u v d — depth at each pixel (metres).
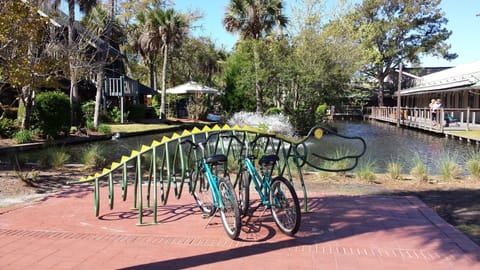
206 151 5.83
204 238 4.71
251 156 5.26
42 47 14.25
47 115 17.67
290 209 4.74
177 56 44.84
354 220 5.37
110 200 5.65
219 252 4.25
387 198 6.65
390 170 9.05
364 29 48.03
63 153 11.17
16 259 4.13
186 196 7.04
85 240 4.69
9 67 10.05
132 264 3.97
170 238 4.73
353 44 27.81
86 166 10.23
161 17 31.20
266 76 24.17
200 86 34.56
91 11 22.25
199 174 5.76
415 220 5.36
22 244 4.57
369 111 50.72
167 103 35.53
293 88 24.27
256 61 24.59
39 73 10.99
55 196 7.05
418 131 28.02
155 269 3.84
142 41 35.97
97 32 23.88
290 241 4.56
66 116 18.47
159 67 47.81
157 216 5.72
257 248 4.36
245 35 27.44
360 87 51.50
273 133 5.72
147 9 32.09
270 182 4.95
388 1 49.47
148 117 33.81
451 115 29.25
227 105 34.56
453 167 9.12
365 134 25.30
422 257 4.08
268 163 5.00
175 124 29.64
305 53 23.64
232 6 27.00
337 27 27.38
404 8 50.06
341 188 7.68
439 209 6.11
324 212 5.79
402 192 7.35
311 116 23.59
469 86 25.80
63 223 5.39
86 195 7.16
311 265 3.89
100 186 8.06
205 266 3.89
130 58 47.94
